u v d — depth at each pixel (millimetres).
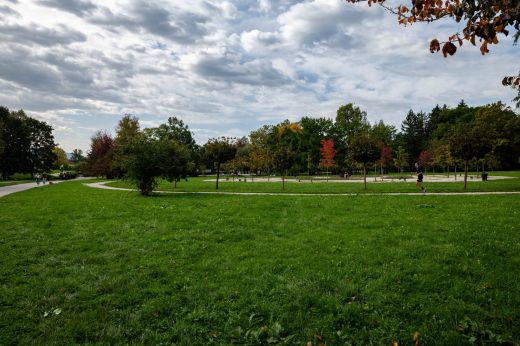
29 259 8695
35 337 5191
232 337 5059
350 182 41188
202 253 9211
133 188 36062
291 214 14703
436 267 7594
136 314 5828
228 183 43688
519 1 3420
